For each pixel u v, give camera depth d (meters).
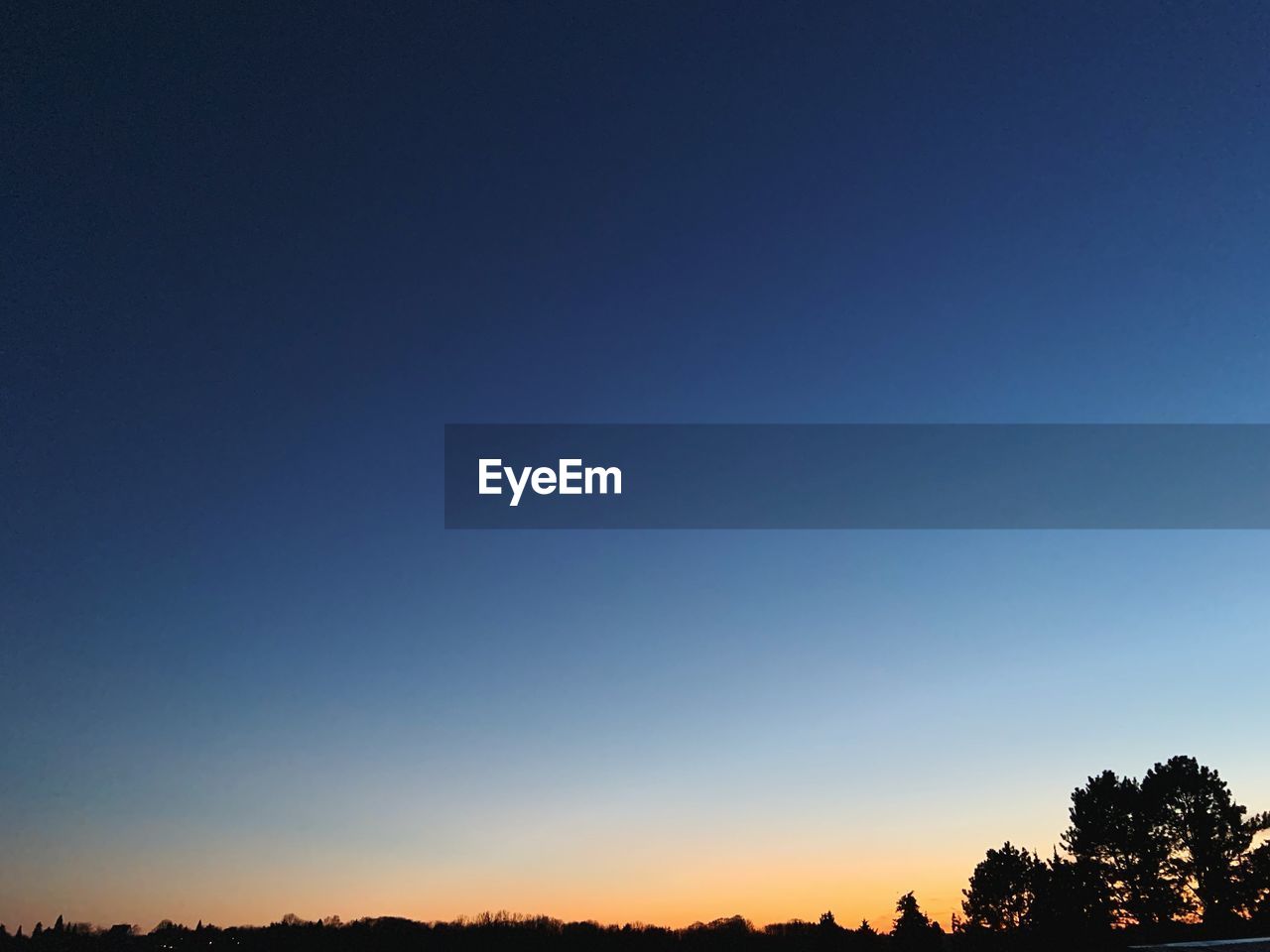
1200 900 35.44
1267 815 35.28
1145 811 36.97
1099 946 35.94
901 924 57.09
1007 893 45.16
